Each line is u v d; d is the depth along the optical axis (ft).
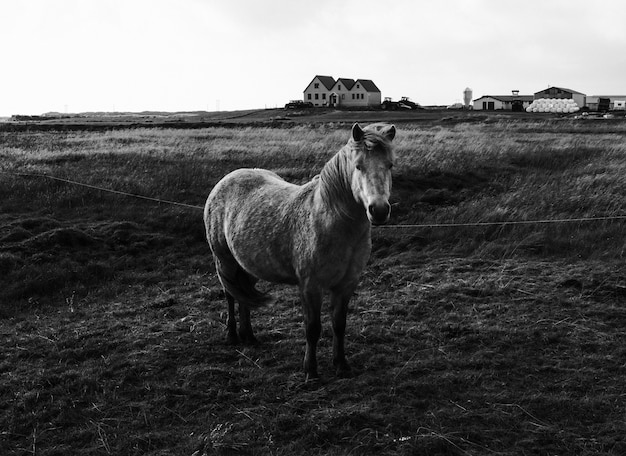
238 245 16.21
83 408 14.52
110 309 21.93
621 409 13.85
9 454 12.70
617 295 21.67
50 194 34.68
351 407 13.94
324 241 13.88
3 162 43.73
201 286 24.32
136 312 21.57
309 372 15.46
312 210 14.14
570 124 105.50
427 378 15.60
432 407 14.15
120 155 48.16
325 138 62.85
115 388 15.40
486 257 27.32
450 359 16.79
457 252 28.37
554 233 29.50
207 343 18.42
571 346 17.60
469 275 24.59
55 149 54.95
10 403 14.73
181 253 28.45
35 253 26.20
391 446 12.51
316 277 14.33
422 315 20.53
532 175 42.06
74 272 24.98
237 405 14.47
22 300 22.81
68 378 15.96
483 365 16.39
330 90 308.60
